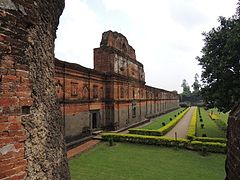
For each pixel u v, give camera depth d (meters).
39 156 3.32
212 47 19.92
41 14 3.56
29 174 3.01
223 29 19.67
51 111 3.97
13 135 2.72
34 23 3.26
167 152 15.33
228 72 17.89
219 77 18.70
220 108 19.30
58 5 4.57
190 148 16.03
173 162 12.90
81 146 16.78
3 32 2.65
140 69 35.03
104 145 17.47
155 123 33.41
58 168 4.08
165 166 12.12
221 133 22.95
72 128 16.98
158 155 14.48
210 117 41.94
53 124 4.02
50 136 3.81
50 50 4.09
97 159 13.38
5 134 2.60
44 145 3.52
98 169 11.48
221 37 19.12
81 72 18.39
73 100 17.11
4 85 2.63
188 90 123.12
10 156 2.66
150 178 10.27
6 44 2.69
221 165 12.43
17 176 2.75
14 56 2.81
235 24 18.34
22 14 2.99
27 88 3.04
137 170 11.38
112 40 24.52
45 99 3.70
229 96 18.20
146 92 38.84
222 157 14.15
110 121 23.70
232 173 4.03
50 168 3.69
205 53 20.42
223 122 30.44
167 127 24.83
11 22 2.78
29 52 3.15
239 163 3.57
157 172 11.11
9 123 2.67
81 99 18.45
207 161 13.22
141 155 14.44
